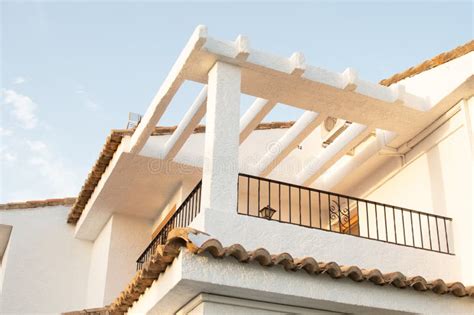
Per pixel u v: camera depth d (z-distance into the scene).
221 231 7.27
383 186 10.53
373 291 7.36
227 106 7.91
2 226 12.11
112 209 11.73
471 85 8.91
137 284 7.57
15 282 11.72
